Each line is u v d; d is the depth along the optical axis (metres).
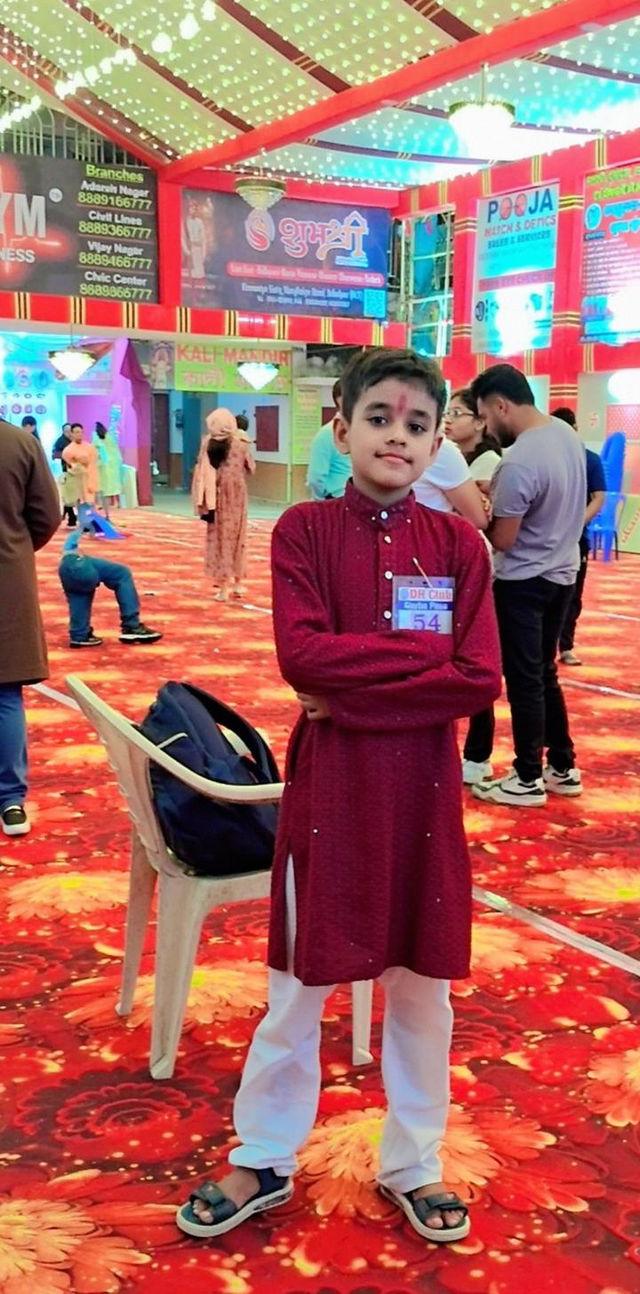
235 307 17.27
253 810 2.38
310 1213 2.03
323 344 19.27
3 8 13.49
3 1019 2.70
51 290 16.08
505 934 3.19
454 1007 2.78
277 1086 1.97
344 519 1.84
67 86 14.31
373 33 11.52
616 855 3.81
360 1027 2.49
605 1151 2.21
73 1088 2.42
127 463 21.20
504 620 4.12
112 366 21.23
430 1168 2.01
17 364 21.28
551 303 15.15
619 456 13.32
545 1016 2.74
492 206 15.99
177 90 14.16
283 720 5.48
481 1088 2.43
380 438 1.77
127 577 7.47
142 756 2.30
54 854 3.76
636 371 14.19
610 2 9.70
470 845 3.89
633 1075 2.48
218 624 8.29
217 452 9.16
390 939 1.84
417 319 18.33
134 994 2.77
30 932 3.17
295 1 11.42
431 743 1.82
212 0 11.77
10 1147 2.21
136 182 16.41
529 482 3.87
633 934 3.21
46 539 3.85
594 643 7.75
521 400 3.96
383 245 18.05
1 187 15.56
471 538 1.87
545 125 14.34
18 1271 1.87
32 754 4.92
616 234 14.20
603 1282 1.86
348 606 1.82
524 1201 2.06
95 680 6.38
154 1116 2.32
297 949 1.82
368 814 1.78
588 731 5.44
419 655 1.76
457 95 13.59
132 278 16.58
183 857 2.39
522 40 10.56
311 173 17.06
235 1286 1.84
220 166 15.76
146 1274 1.87
